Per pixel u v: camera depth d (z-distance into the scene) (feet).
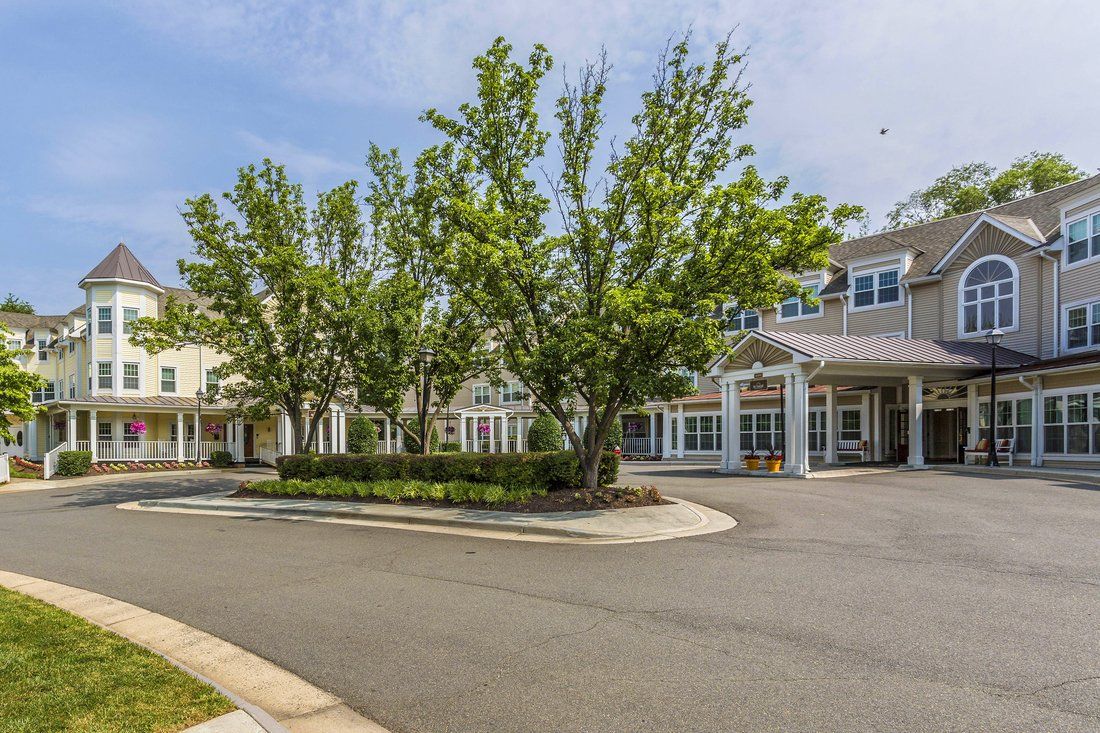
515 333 43.80
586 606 20.63
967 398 71.56
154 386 106.01
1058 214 71.97
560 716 13.07
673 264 41.14
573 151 43.55
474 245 38.63
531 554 29.19
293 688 14.89
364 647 17.42
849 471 62.34
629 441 116.78
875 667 15.14
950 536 29.86
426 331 54.08
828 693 13.82
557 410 43.16
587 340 36.60
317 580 25.25
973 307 74.69
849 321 87.61
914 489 46.32
